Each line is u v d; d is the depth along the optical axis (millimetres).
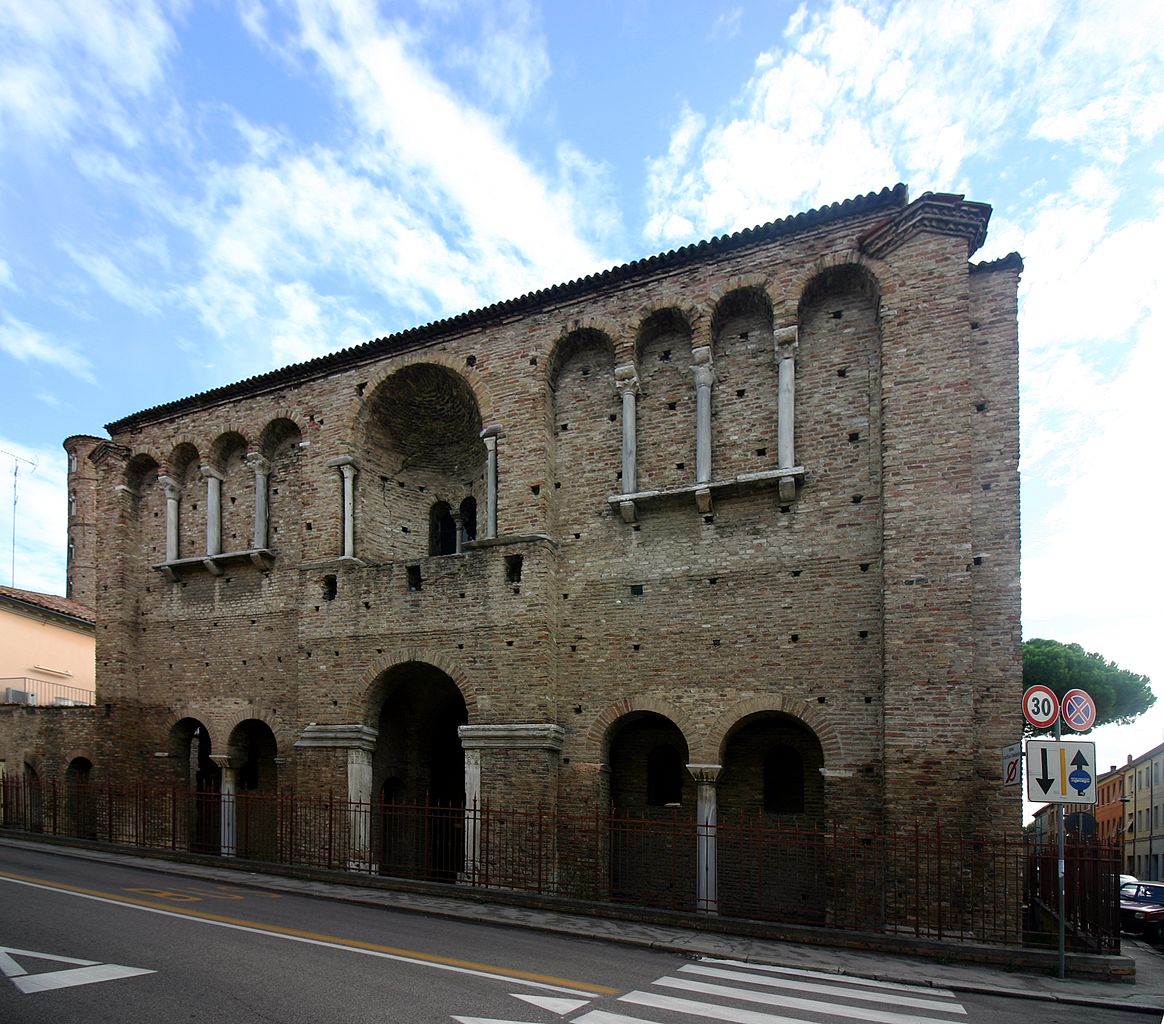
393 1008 10188
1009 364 19906
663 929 16844
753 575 21375
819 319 21875
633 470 22984
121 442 32719
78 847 27594
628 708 22047
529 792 21906
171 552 31062
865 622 19969
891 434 19656
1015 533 19141
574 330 24094
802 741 22078
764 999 11766
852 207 20984
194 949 12867
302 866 22766
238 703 28641
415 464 29156
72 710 31984
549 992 11398
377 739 26047
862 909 18375
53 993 10219
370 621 25312
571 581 23484
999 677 18609
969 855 17359
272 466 29812
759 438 22109
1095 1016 12258
